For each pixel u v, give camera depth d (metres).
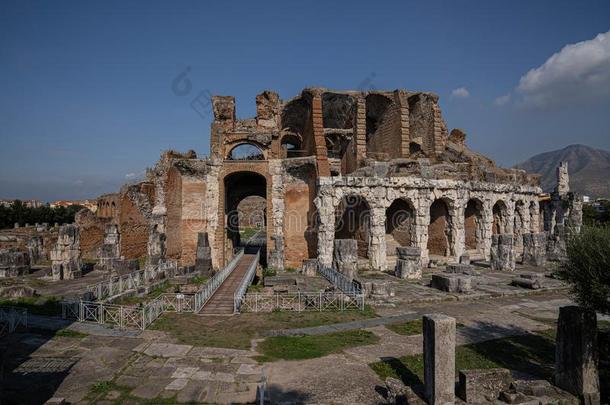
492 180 40.03
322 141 36.50
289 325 16.33
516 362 12.63
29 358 12.47
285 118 46.84
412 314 18.30
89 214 43.28
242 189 48.22
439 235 38.50
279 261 34.38
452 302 21.23
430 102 43.41
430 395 9.38
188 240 37.84
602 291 10.52
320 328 15.91
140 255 42.06
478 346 14.06
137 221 41.69
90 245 43.16
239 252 42.03
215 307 19.28
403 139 41.00
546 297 22.55
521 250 43.31
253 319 17.20
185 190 38.06
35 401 9.63
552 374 11.67
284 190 37.44
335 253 26.33
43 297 21.53
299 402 9.68
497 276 28.83
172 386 10.55
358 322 16.84
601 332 13.57
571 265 11.70
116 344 13.80
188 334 14.98
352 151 41.59
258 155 45.19
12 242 44.47
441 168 36.88
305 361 12.34
